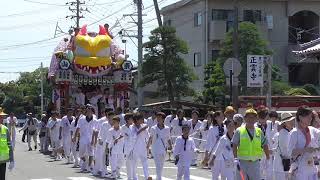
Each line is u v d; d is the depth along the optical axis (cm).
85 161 2038
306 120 1004
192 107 3694
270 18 5247
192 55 5366
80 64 2945
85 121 2034
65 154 2433
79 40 2959
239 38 4175
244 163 1134
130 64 3012
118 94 3041
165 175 1889
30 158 2652
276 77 4525
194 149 1446
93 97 3023
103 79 3023
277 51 5291
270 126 1522
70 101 3002
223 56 4225
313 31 5409
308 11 5419
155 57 3719
